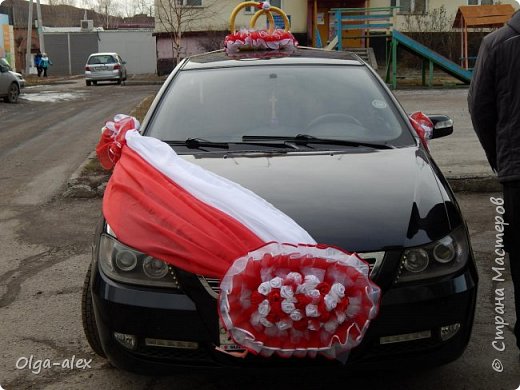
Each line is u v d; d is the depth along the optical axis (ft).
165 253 9.23
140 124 13.52
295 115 13.33
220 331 9.09
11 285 15.83
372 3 94.07
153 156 11.04
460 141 32.35
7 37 125.29
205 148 12.43
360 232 9.29
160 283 9.36
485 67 11.14
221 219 9.22
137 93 73.97
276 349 8.31
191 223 9.30
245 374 9.24
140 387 11.09
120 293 9.44
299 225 9.30
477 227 19.27
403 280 9.22
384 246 9.20
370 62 76.84
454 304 9.37
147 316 9.27
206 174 10.45
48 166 30.09
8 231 20.34
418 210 9.91
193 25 96.99
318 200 9.96
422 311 9.19
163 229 9.40
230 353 9.07
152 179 10.37
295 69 14.58
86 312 11.17
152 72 144.87
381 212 9.74
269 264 8.28
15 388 11.15
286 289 8.11
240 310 8.30
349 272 8.29
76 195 24.06
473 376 11.19
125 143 11.75
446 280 9.39
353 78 14.40
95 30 151.94
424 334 9.36
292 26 94.17
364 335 8.95
